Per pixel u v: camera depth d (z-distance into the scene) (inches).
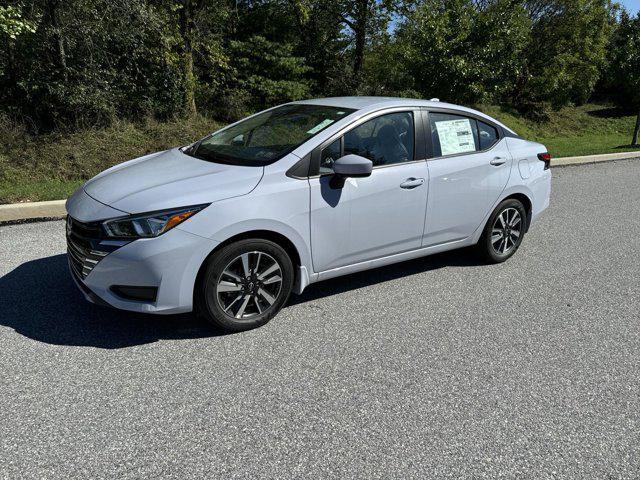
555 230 260.1
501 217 196.9
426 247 176.7
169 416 106.3
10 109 382.6
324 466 94.7
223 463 94.1
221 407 110.0
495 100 821.2
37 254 193.0
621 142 719.7
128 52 442.0
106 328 139.9
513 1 637.9
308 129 153.1
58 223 235.8
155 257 123.0
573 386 124.7
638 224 277.1
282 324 148.0
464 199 179.6
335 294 170.7
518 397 119.0
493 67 599.2
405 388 120.2
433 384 122.4
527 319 159.3
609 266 209.8
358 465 95.4
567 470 97.3
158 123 440.5
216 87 553.0
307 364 128.0
